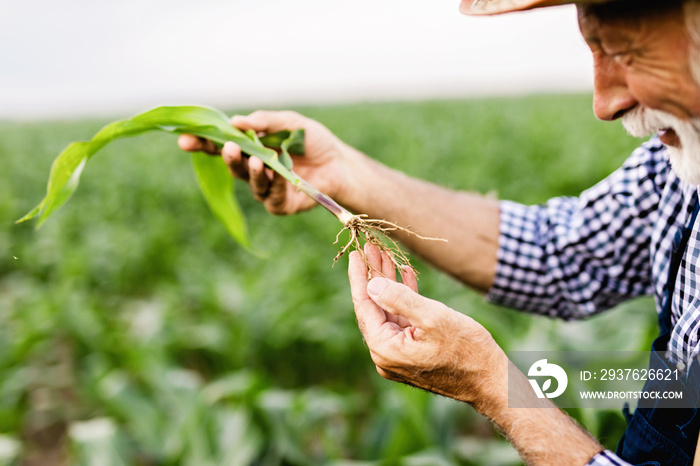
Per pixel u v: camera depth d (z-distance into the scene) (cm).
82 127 3856
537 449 130
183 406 316
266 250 641
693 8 93
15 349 414
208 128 189
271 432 295
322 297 498
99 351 433
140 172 1364
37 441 392
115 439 284
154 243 667
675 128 105
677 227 143
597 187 173
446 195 201
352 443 354
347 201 198
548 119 2095
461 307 445
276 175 192
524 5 103
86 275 628
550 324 325
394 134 1964
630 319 345
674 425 129
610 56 108
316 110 4053
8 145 2500
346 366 445
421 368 132
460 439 361
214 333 439
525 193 934
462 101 4859
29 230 962
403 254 155
